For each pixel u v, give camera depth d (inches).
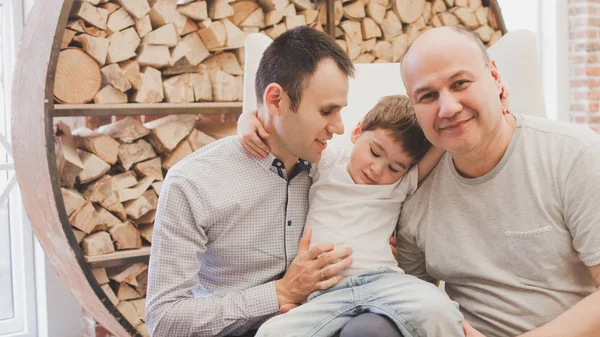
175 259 61.7
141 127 107.7
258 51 83.0
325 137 62.0
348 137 81.7
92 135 105.6
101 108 100.7
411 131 62.2
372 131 63.4
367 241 61.6
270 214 64.9
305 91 59.9
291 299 60.8
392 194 63.7
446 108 54.0
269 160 64.6
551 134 57.0
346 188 64.0
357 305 57.7
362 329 53.8
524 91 81.0
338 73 60.3
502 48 83.4
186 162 64.6
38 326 126.0
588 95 152.5
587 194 53.7
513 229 57.4
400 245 66.7
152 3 108.3
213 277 66.0
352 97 84.6
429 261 62.7
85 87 102.2
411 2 132.7
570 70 154.9
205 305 60.9
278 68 61.3
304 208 66.7
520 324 57.5
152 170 108.7
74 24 101.7
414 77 56.3
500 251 58.4
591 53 152.3
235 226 63.9
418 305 54.2
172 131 108.6
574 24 153.6
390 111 63.1
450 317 53.8
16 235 125.4
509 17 162.9
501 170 57.8
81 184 105.0
